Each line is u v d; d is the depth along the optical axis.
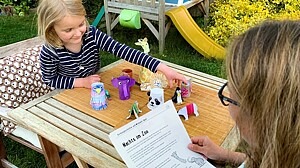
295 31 0.61
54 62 1.80
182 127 1.24
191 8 4.51
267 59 0.60
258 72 0.60
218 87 1.71
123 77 1.65
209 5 4.42
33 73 2.21
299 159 0.58
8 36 4.18
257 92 0.60
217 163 1.18
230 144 1.29
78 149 1.30
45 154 1.68
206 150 1.18
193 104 1.45
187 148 1.19
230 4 4.16
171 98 1.59
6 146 2.46
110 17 4.12
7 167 2.08
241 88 0.62
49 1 1.62
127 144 1.12
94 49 1.89
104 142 1.33
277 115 0.58
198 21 4.45
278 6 4.05
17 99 2.12
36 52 2.28
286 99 0.57
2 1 4.85
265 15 3.84
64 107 1.56
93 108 1.53
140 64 1.78
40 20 1.69
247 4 4.04
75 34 1.68
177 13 3.78
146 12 3.76
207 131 1.36
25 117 1.50
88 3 5.00
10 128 1.93
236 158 1.15
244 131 0.66
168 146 1.17
